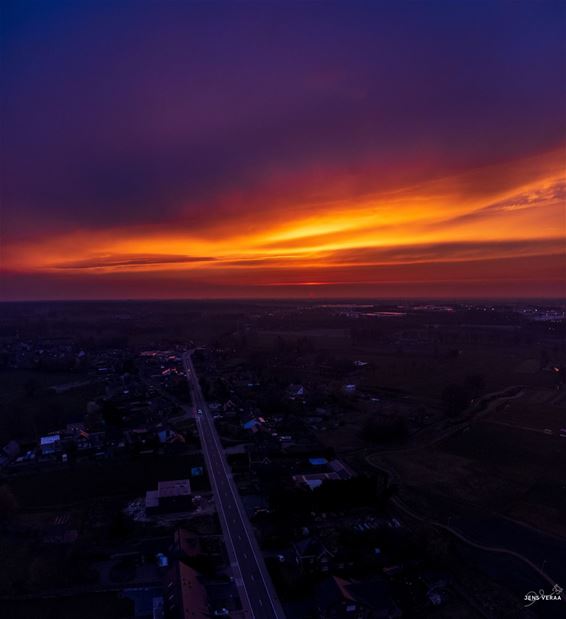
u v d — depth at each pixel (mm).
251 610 57500
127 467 103875
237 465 103688
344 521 79500
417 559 67688
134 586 62625
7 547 71938
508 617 56781
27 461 108125
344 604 56375
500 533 75562
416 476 97562
